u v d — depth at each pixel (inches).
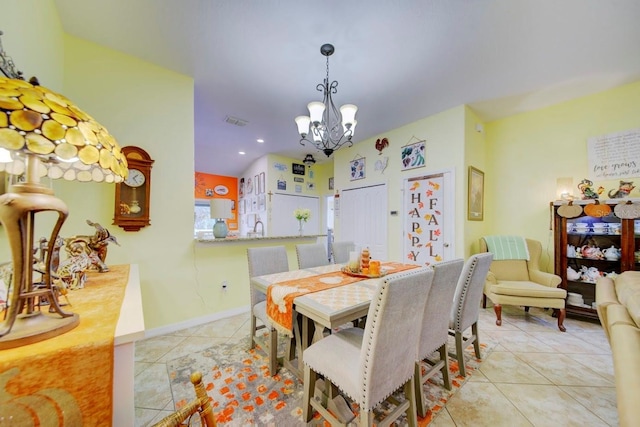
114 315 36.5
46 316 31.9
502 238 127.3
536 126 132.0
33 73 61.2
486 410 57.8
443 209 134.6
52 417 25.8
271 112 138.0
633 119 106.7
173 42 85.4
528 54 89.3
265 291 71.3
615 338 38.3
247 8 71.1
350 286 69.2
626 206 99.8
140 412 57.3
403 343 46.6
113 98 89.0
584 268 113.5
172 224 100.7
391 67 97.5
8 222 27.2
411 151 149.9
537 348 86.0
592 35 79.4
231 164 257.4
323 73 101.9
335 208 202.4
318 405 52.0
